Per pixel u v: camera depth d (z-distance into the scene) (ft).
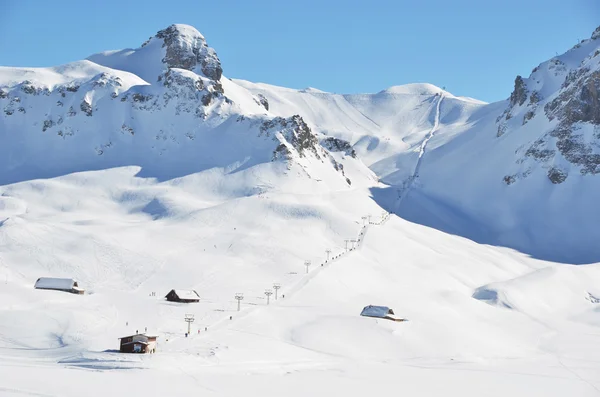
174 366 316.81
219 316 441.68
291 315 455.63
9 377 263.29
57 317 386.73
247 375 319.68
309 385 308.60
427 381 343.26
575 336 531.09
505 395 325.62
